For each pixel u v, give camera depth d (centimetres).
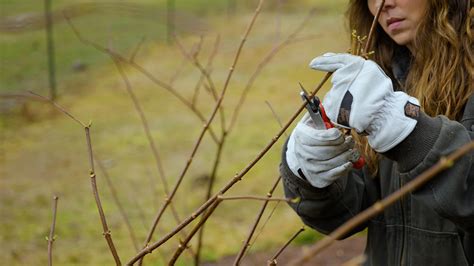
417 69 184
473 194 153
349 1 205
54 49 930
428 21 179
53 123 706
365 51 160
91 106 758
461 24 176
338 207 181
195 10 1197
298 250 418
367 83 150
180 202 491
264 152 157
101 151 614
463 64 175
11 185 535
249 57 908
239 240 431
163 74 862
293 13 1161
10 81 820
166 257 399
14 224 460
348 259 402
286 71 842
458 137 151
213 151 596
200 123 683
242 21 1114
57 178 550
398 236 183
